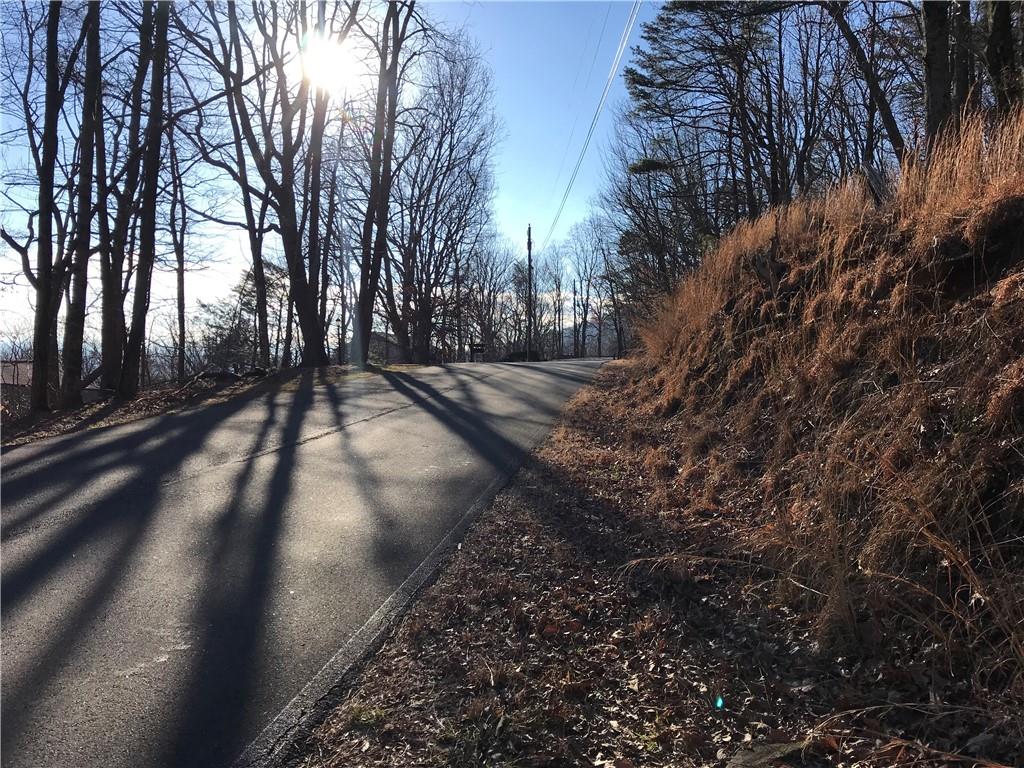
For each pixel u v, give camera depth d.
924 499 3.36
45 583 4.60
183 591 4.40
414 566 4.73
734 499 5.25
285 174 20.09
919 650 2.95
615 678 3.26
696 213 32.72
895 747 2.49
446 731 2.91
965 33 13.28
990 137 5.73
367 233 25.12
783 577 3.72
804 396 5.66
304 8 19.75
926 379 4.24
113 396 15.70
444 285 48.56
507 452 8.21
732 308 8.64
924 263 5.20
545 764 2.68
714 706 2.96
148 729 2.97
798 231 8.21
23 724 3.02
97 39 15.98
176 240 29.52
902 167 6.52
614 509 5.65
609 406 10.42
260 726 2.98
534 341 78.00
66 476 7.69
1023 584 2.80
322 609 4.10
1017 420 3.35
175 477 7.41
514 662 3.43
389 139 25.95
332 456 8.24
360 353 24.83
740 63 26.36
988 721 2.49
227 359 37.66
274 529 5.57
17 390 17.50
